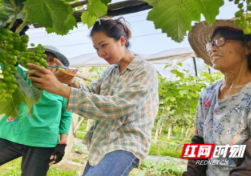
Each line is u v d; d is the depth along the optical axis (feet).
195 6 2.80
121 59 5.86
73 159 16.97
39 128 7.43
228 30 4.53
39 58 3.45
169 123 19.01
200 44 6.13
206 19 2.87
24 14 3.44
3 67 2.98
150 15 2.95
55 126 7.88
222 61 4.58
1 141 7.61
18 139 7.41
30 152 7.53
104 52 5.41
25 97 3.14
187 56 10.78
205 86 17.12
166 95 17.71
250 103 4.12
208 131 4.91
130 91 4.96
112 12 4.06
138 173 13.97
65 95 4.12
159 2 2.84
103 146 5.42
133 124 5.39
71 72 5.40
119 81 5.75
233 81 4.66
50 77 3.61
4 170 13.35
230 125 4.33
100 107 4.54
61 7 3.03
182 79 17.12
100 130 5.71
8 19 3.02
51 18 3.17
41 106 7.63
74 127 16.87
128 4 3.89
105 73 6.56
